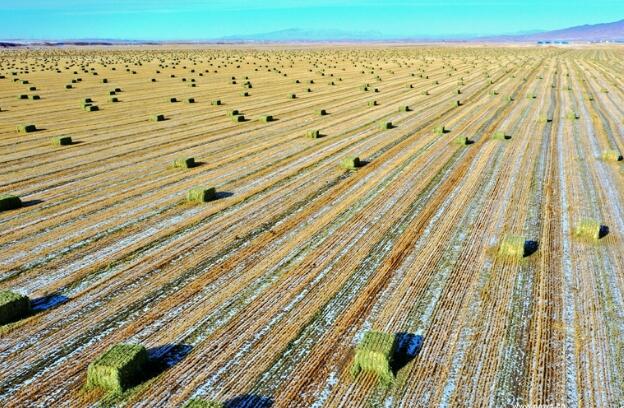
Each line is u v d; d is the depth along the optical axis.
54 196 19.25
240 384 9.32
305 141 28.30
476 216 17.17
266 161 24.23
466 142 27.23
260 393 9.10
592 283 12.87
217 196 19.33
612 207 18.06
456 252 14.55
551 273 13.35
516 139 28.03
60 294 12.31
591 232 15.40
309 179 21.33
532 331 10.88
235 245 15.03
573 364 9.87
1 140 28.06
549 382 9.38
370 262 13.95
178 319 11.30
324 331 10.88
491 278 13.09
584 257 14.27
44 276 13.16
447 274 13.28
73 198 19.05
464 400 8.94
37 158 24.58
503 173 21.88
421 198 18.91
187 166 23.20
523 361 9.94
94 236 15.62
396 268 13.61
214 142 28.23
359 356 9.56
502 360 9.97
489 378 9.47
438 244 15.05
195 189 18.78
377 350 9.57
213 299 12.11
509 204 18.25
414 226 16.36
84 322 11.19
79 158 24.67
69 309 11.68
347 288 12.60
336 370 9.69
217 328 10.98
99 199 18.95
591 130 30.42
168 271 13.46
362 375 9.55
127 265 13.78
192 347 10.36
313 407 8.77
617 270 13.55
